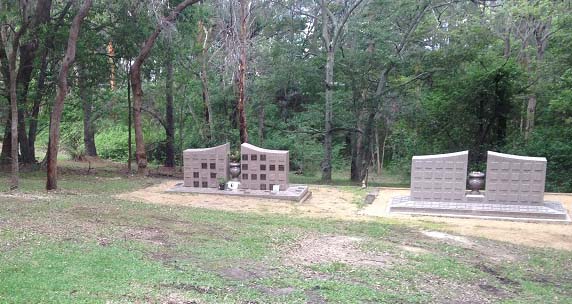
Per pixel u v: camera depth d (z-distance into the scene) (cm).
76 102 2573
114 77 2295
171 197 1555
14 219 984
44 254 747
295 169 3041
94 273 670
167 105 2736
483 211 1339
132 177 2050
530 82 2338
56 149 1516
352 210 1416
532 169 1375
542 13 2278
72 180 1841
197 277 683
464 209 1349
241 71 2130
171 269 717
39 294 580
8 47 1859
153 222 1060
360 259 836
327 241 963
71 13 1981
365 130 2570
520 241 1061
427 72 2408
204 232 991
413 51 2400
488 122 2366
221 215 1212
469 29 2319
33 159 2247
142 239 895
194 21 2081
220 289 637
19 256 731
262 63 2556
